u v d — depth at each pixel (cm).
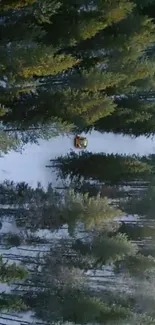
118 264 3144
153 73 2970
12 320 2908
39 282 2916
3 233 2848
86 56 2730
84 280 2977
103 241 2870
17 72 2267
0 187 2816
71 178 3150
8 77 2303
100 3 2544
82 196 2744
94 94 2636
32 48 2239
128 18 2747
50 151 3120
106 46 2736
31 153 3039
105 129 3344
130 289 3194
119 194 3197
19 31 2355
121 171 3119
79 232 2883
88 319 2862
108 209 2664
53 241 2939
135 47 2794
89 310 2852
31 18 2381
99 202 2655
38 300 2914
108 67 2761
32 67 2241
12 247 2916
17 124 2644
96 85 2581
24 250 2950
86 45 2705
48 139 2862
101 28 2553
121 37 2738
